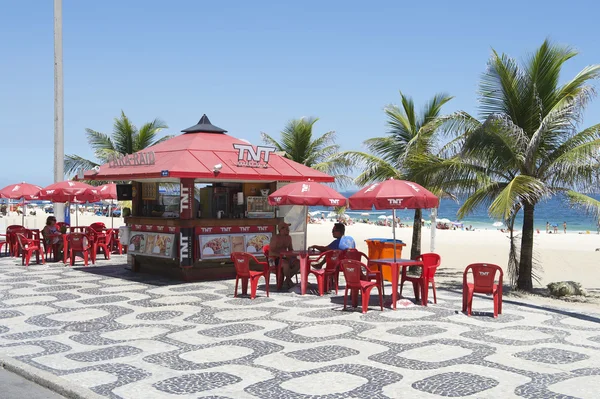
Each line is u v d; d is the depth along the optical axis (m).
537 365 6.77
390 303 10.80
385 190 10.48
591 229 67.69
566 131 13.41
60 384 5.88
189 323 8.98
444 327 8.83
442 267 21.61
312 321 9.18
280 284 12.26
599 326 9.05
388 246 14.07
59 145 20.70
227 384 6.01
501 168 14.03
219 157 13.90
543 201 14.03
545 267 22.19
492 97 14.51
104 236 18.17
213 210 14.28
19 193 19.94
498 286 9.79
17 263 16.89
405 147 18.19
